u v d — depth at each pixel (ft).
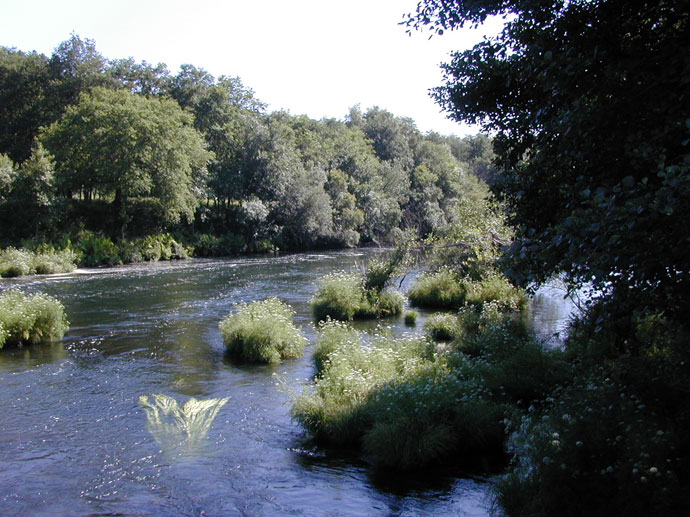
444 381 28.43
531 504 17.47
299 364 41.52
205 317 61.11
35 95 196.95
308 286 89.97
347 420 26.25
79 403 32.32
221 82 226.17
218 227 179.22
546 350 34.99
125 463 24.36
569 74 16.47
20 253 106.83
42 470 23.68
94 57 199.11
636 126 16.56
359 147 264.31
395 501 20.77
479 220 59.82
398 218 216.33
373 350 35.47
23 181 123.95
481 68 24.77
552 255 16.16
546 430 19.92
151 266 125.49
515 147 24.61
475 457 24.45
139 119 138.62
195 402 32.32
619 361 26.02
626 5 16.97
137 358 42.96
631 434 17.97
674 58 14.84
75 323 57.11
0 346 44.86
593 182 17.93
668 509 15.02
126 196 149.07
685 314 14.78
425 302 70.64
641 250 12.63
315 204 184.14
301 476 23.03
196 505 20.72
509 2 19.40
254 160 182.29
